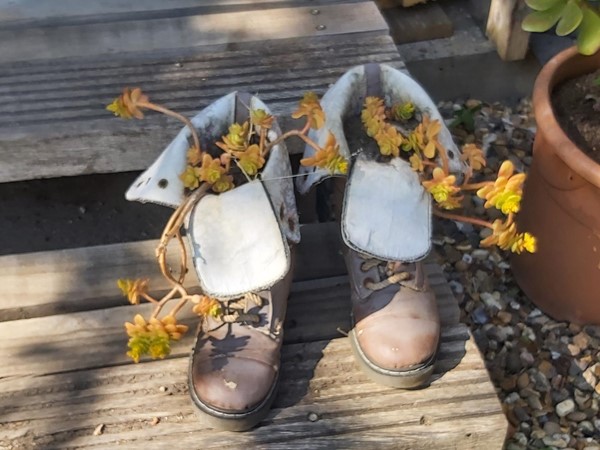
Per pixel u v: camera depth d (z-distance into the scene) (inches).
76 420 34.1
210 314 33.7
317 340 37.2
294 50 47.4
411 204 34.6
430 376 35.3
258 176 33.6
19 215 50.7
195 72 45.6
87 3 49.6
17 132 41.3
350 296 38.9
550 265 43.0
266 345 34.2
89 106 43.0
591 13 37.1
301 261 40.8
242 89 44.8
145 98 31.7
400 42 57.6
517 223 45.1
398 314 35.0
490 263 48.4
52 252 40.5
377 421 34.1
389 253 34.0
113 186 52.4
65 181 52.4
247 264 32.7
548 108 39.9
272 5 50.5
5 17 48.2
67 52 46.1
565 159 37.8
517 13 54.1
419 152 34.8
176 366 36.1
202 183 33.1
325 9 50.3
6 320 39.1
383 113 35.8
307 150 37.3
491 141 55.9
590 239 39.7
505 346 44.5
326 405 34.6
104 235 49.8
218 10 49.9
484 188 31.9
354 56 47.2
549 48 57.1
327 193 43.1
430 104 36.9
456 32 58.4
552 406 42.3
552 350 44.2
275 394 34.1
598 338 44.2
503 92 59.4
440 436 33.9
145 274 39.9
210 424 33.5
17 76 44.4
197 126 34.4
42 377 35.5
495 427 34.1
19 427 33.9
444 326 37.5
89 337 37.1
